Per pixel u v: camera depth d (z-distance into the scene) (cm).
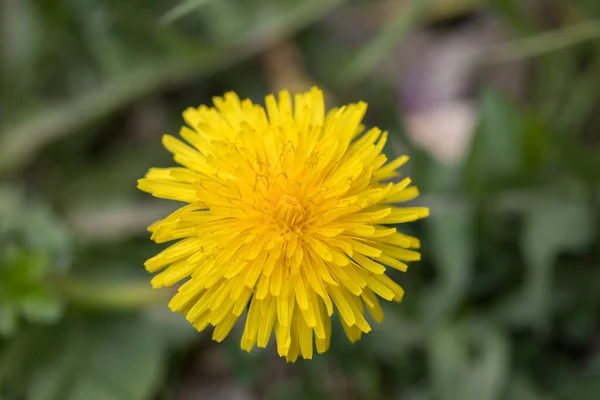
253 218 19
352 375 23
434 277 24
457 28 28
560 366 23
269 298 18
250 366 23
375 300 19
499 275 24
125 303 24
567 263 23
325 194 18
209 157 19
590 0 24
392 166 19
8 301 22
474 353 23
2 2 26
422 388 23
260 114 19
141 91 26
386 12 29
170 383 24
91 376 24
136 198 26
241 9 26
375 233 18
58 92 27
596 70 25
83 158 27
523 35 24
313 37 28
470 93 27
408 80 28
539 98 25
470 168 23
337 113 19
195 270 18
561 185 23
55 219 24
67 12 25
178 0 26
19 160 26
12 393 23
